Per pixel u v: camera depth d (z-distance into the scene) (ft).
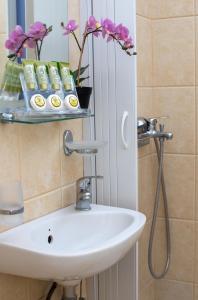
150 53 5.91
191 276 6.23
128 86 4.78
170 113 6.04
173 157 6.12
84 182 4.62
